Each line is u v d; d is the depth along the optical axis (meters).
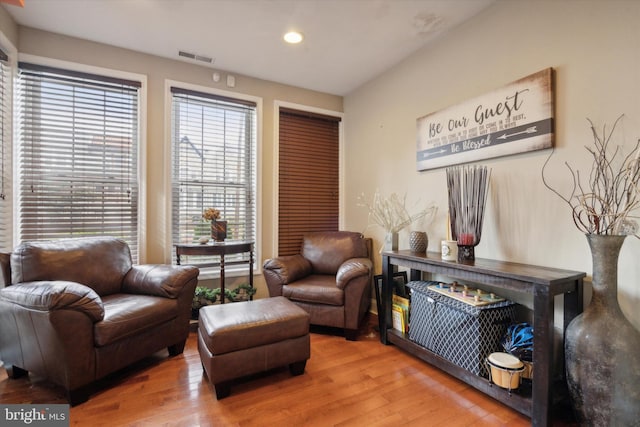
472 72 2.32
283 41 2.65
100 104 2.73
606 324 1.40
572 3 1.77
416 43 2.69
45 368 1.74
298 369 2.02
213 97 3.17
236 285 3.30
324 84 3.55
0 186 2.22
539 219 1.91
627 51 1.56
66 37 2.58
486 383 1.73
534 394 1.50
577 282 1.62
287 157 3.60
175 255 3.04
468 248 2.07
